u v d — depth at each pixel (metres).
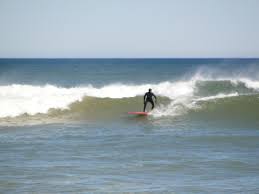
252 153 32.22
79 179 24.97
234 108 53.59
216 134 40.09
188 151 32.91
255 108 53.41
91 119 48.59
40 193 22.17
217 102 56.25
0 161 29.27
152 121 47.41
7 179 24.83
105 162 29.25
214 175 26.06
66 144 35.34
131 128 43.38
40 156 30.94
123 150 33.22
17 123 45.56
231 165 28.55
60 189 22.92
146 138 38.12
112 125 45.12
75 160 29.83
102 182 24.36
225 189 23.00
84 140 37.09
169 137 38.62
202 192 22.47
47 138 37.84
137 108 54.69
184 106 54.97
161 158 30.50
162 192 22.48
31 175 25.75
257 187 23.38
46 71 181.88
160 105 55.94
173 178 25.34
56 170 26.98
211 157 30.88
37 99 54.16
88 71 183.25
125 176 25.75
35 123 45.72
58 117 49.53
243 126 44.56
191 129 42.78
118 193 22.27
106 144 35.47
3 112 49.34
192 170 27.30
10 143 35.50
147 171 26.97
